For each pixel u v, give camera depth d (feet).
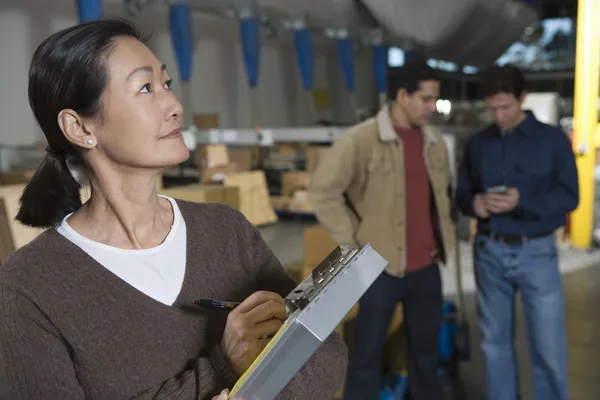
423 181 6.95
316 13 33.60
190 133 21.43
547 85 42.96
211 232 2.73
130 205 2.47
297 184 23.63
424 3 24.12
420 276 7.00
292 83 41.73
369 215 6.77
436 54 27.32
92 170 2.45
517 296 12.67
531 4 24.30
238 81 36.78
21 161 23.03
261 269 2.92
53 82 2.26
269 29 33.83
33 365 2.14
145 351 2.34
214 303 2.38
